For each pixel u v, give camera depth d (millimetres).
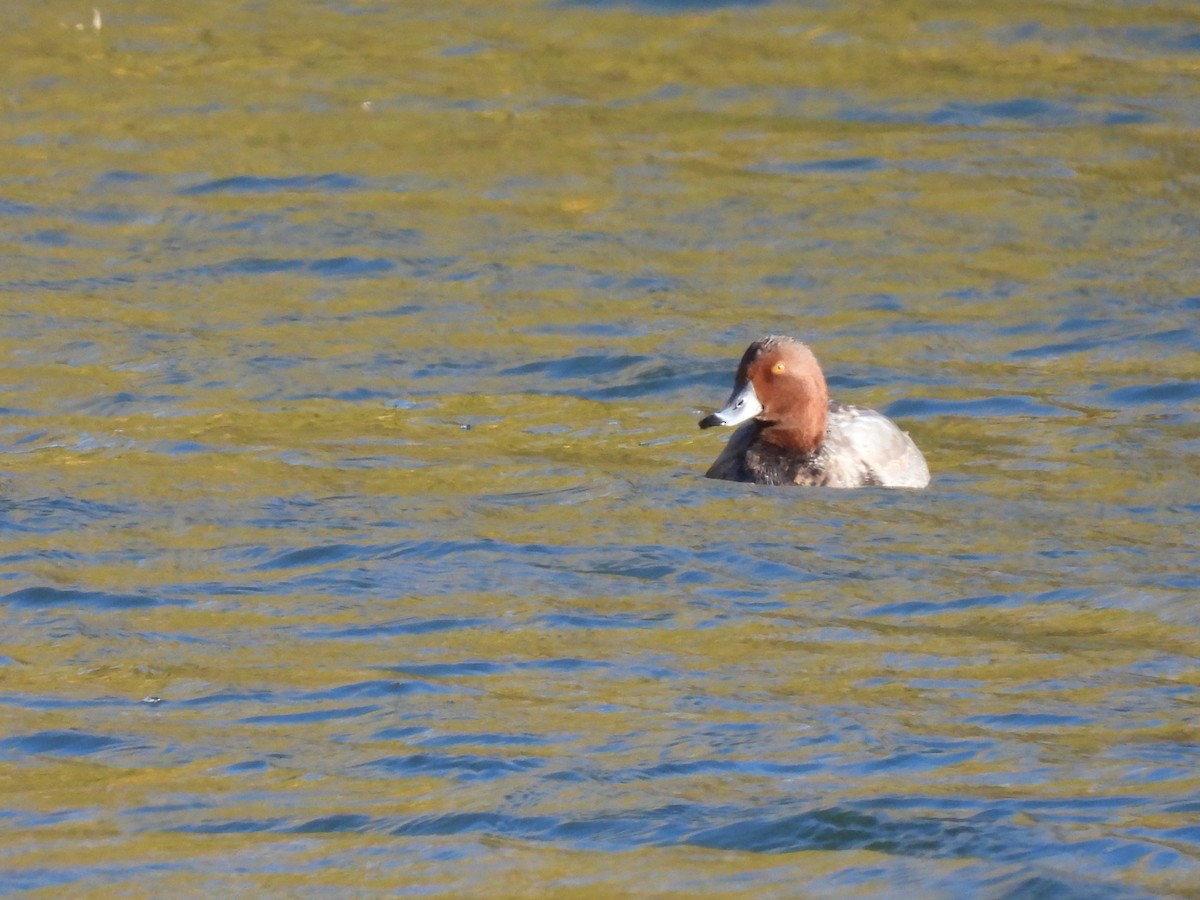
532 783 17781
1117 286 38125
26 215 41562
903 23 53688
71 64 50969
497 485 27781
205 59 51500
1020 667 20781
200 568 24125
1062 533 25578
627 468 28766
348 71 50750
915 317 36719
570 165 45031
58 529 25547
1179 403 32000
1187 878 15703
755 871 16031
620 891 15703
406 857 16391
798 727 19078
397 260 39438
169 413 31094
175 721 19438
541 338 35406
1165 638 21641
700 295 37781
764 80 50219
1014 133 46781
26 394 31844
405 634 21891
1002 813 16969
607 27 53719
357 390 32531
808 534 25562
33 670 20891
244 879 16047
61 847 16656
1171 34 52438
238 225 41312
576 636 21812
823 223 41625
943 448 29969
